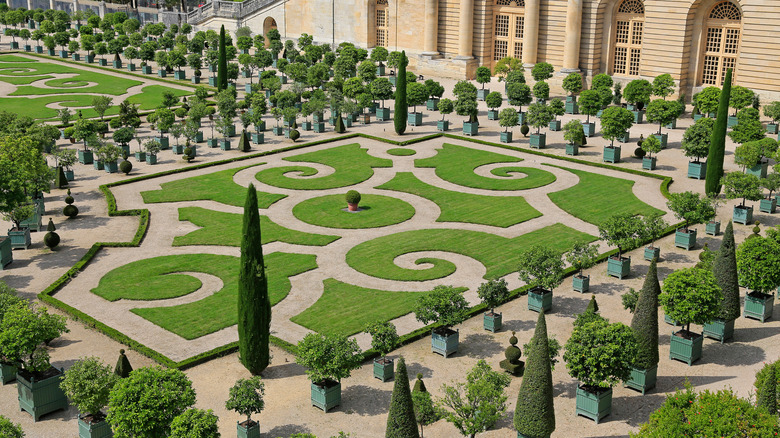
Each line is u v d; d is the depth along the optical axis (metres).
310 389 47.84
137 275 62.88
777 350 52.28
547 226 72.75
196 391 47.25
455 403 41.53
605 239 63.38
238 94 130.12
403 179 86.25
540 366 40.62
